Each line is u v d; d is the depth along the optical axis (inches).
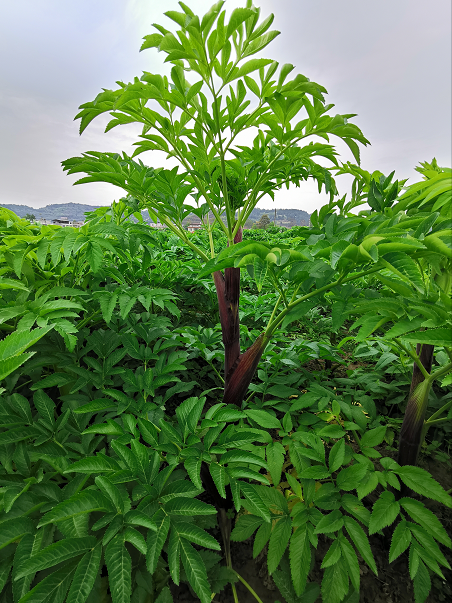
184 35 46.1
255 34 46.6
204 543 36.8
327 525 43.4
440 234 35.1
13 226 70.1
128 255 84.7
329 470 49.1
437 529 41.6
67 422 55.1
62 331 47.6
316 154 63.2
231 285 60.4
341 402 63.4
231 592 49.5
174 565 35.1
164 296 66.1
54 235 57.1
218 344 94.0
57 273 67.7
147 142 62.1
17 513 41.1
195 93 51.6
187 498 40.3
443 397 72.1
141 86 50.6
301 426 59.7
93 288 71.2
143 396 59.6
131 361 88.7
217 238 205.2
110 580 32.7
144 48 48.7
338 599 39.4
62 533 40.8
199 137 62.2
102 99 54.7
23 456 48.3
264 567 52.7
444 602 47.3
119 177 60.3
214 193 67.7
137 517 37.6
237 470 42.7
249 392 82.2
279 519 46.1
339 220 54.3
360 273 43.0
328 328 119.7
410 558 40.8
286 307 52.2
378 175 65.6
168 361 64.5
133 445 45.4
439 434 73.2
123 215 95.7
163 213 67.1
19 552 37.4
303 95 52.0
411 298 40.9
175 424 71.8
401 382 76.2
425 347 54.5
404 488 54.9
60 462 47.1
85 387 61.4
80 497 37.9
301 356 75.2
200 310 131.8
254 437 47.4
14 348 27.2
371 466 49.8
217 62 47.6
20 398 53.7
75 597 32.1
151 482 43.1
